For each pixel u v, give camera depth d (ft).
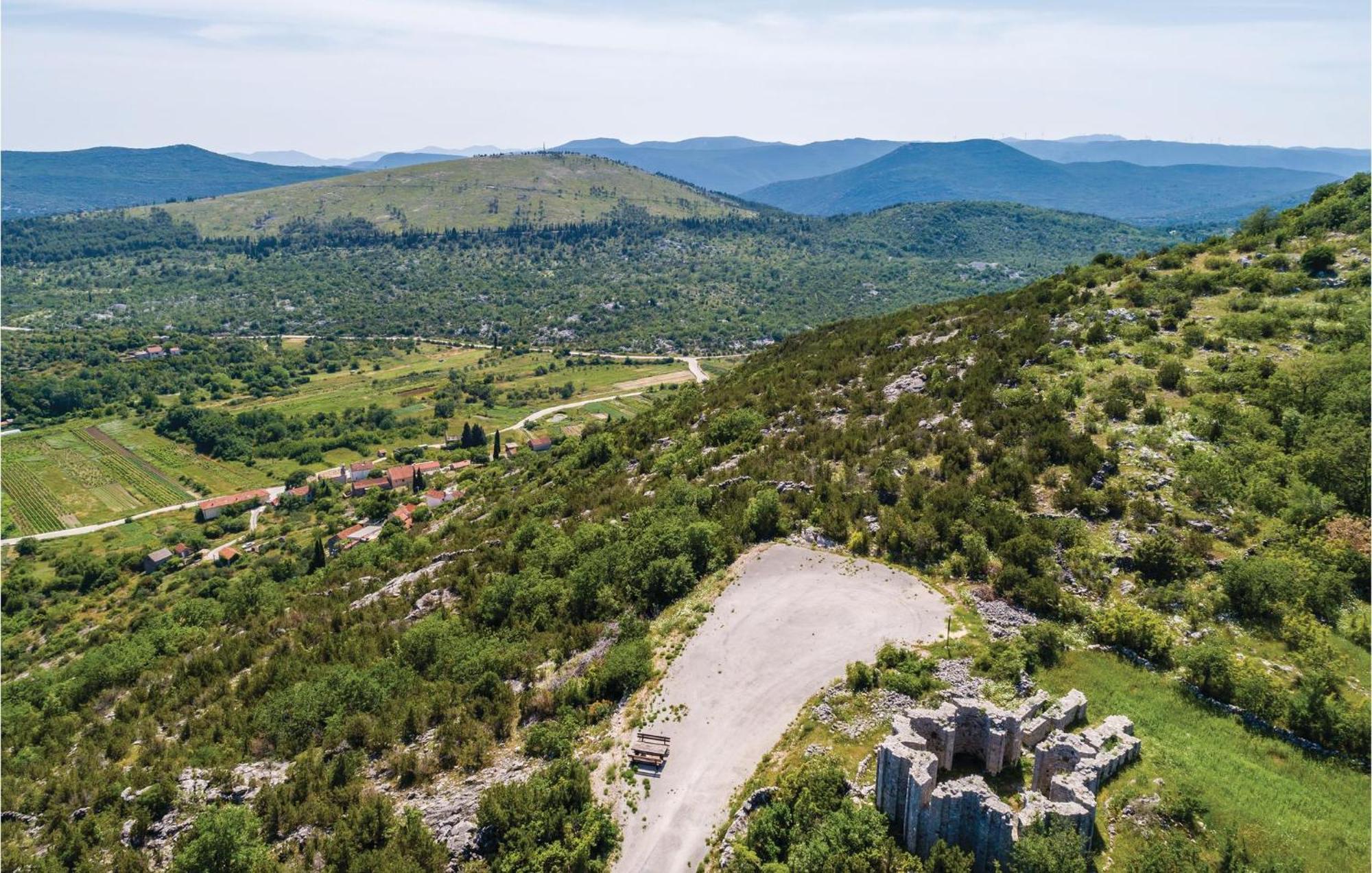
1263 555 134.10
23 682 245.86
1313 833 87.51
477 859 101.71
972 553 144.46
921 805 85.05
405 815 109.60
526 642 155.94
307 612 220.43
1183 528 143.54
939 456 187.93
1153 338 218.18
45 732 177.99
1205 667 112.27
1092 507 151.02
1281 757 100.22
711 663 129.80
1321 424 161.68
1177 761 97.66
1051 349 225.35
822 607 140.97
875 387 246.06
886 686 115.24
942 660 120.06
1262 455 158.10
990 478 168.25
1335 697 106.52
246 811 111.14
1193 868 78.74
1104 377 201.77
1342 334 196.75
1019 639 122.52
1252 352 200.44
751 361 397.39
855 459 196.75
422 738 130.00
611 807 104.99
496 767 118.83
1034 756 96.58
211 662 188.75
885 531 158.40
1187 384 189.16
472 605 179.42
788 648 130.93
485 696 137.80
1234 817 88.99
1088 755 92.22
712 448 249.14
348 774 121.60
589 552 186.80
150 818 122.72
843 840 86.99
